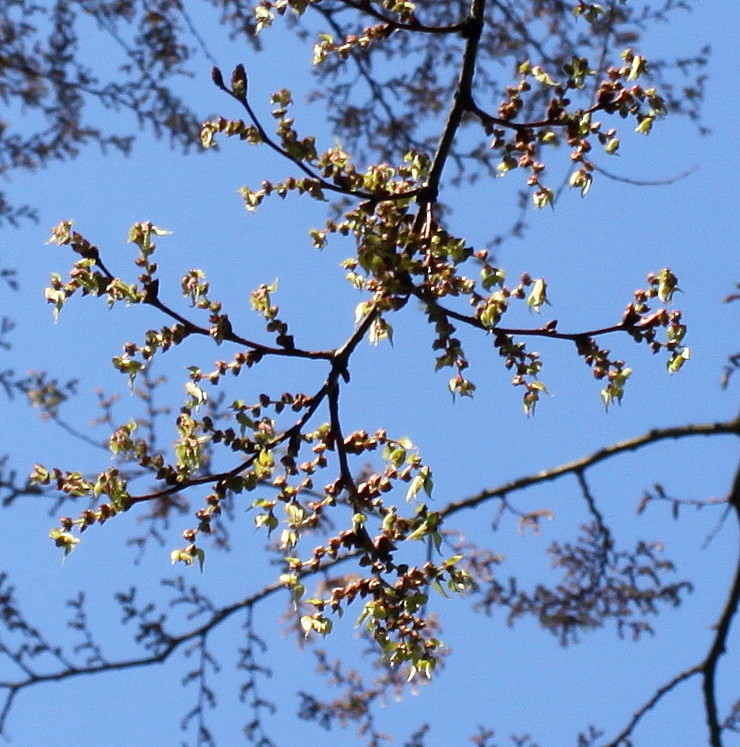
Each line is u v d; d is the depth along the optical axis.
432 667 5.28
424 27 5.96
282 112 5.25
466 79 5.90
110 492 5.26
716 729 6.82
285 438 5.40
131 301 5.31
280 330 5.43
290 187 5.36
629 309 5.51
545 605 9.02
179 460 5.26
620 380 5.52
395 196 5.39
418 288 5.17
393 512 5.28
